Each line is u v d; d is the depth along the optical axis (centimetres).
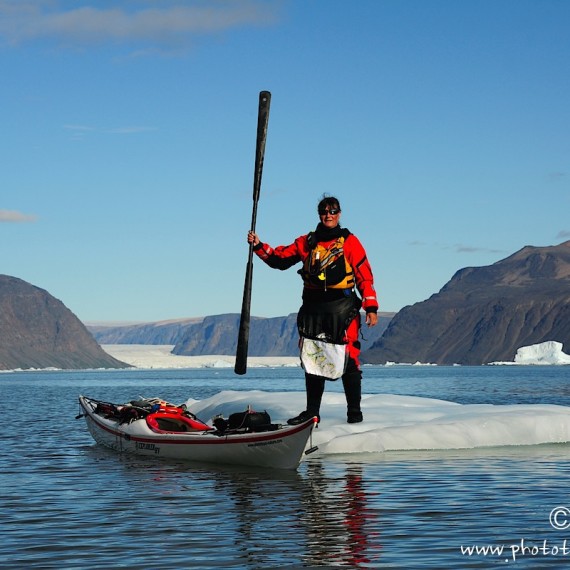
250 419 1369
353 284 1213
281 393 1908
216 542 858
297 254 1204
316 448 1271
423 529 912
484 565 762
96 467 1482
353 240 1199
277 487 1195
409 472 1309
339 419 1574
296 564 770
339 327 1207
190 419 1603
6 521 988
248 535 889
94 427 1880
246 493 1152
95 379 16788
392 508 1034
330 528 920
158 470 1407
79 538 888
